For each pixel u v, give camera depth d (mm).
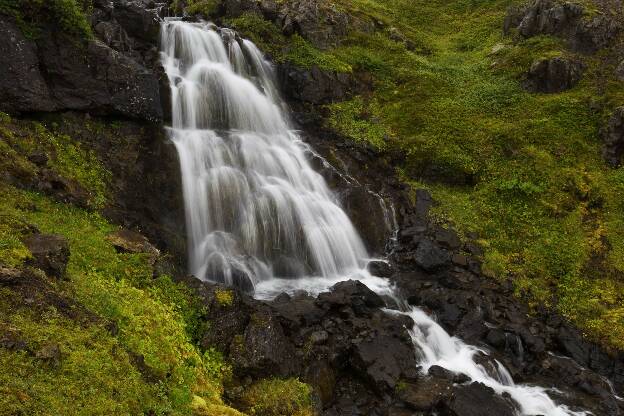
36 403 5855
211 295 10539
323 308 12016
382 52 26078
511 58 24844
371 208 17188
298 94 21172
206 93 17156
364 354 11039
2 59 12016
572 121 20578
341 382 10977
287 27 23406
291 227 15078
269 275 14242
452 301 13945
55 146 12367
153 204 13266
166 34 17984
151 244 11602
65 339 6930
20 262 7672
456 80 24516
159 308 9492
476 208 18234
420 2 37031
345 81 22891
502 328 13492
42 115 12773
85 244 10023
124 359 7340
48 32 12938
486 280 15367
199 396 8328
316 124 20422
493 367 12078
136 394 6988
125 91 14156
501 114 21828
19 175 10758
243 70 19938
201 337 9867
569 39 24094
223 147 15984
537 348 13133
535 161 19156
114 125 14031
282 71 21297
